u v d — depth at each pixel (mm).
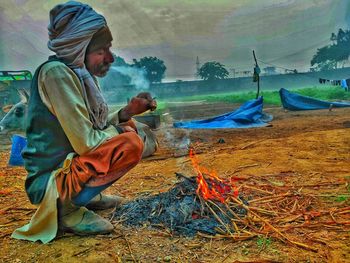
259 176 3543
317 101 13102
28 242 2266
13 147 5375
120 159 2184
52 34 2230
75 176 2156
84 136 2100
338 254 1935
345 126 7781
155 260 1952
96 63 2326
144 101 2502
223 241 2143
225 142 6320
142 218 2471
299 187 3115
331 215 2445
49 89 2094
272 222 2385
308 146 5168
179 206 2480
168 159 5000
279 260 1891
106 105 2330
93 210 2734
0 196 3480
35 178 2283
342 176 3445
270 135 6969
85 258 2012
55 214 2244
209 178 2838
